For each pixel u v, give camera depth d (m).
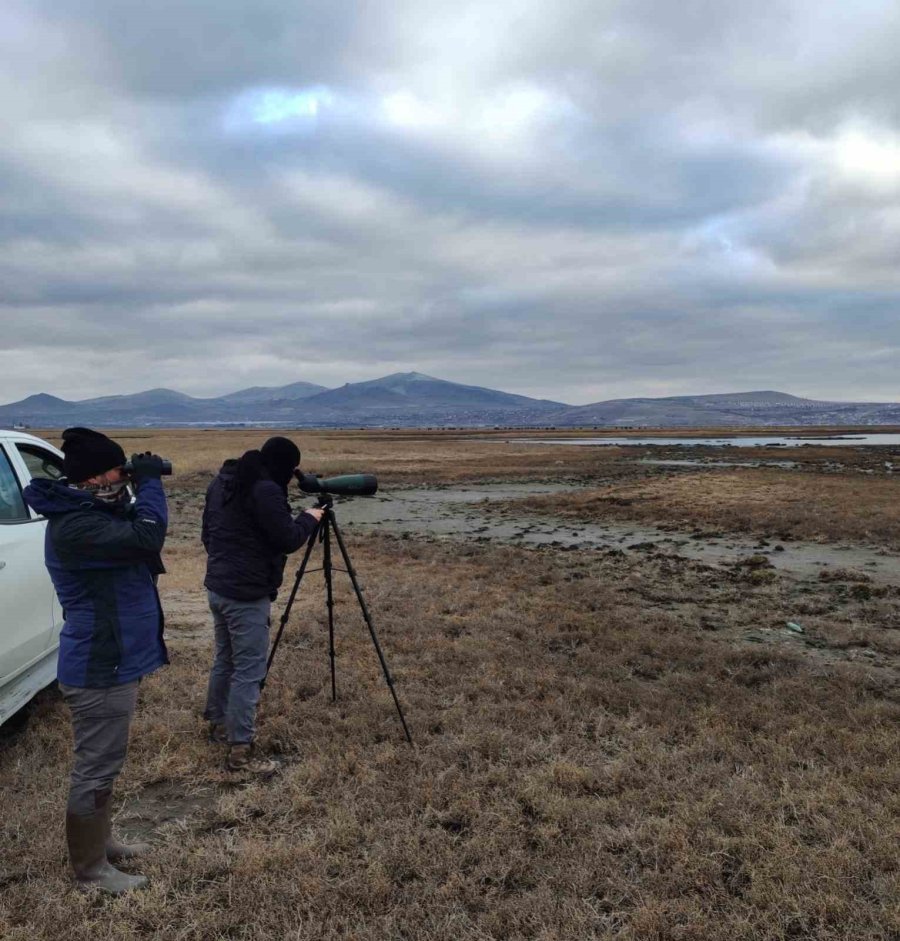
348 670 6.37
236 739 4.49
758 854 3.50
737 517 17.22
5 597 4.50
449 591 9.65
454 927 3.02
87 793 3.19
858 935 2.94
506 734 4.92
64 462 3.19
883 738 4.86
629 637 7.45
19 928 2.99
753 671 6.48
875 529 14.89
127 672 3.17
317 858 3.47
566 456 50.69
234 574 4.45
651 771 4.40
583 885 3.28
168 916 3.11
